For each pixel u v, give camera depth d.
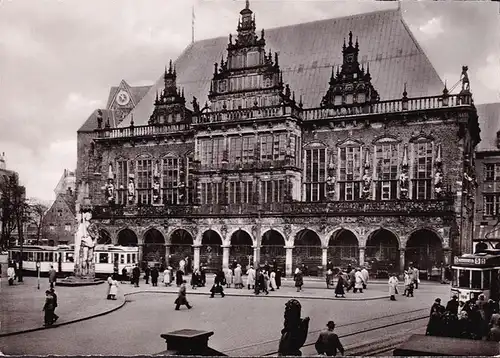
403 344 18.59
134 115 91.88
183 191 81.81
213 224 73.12
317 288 53.72
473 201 76.12
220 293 47.31
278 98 74.19
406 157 67.94
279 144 72.38
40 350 25.30
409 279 46.50
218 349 25.58
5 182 63.91
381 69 74.31
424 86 70.44
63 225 94.56
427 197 67.06
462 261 37.66
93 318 34.78
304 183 73.88
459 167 65.38
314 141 73.56
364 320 33.72
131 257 65.44
